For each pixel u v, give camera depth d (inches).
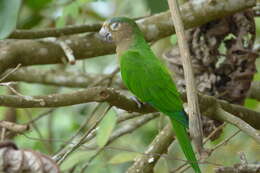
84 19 510.0
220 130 408.2
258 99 478.0
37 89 594.6
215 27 420.2
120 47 422.6
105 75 527.2
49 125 518.0
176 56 428.1
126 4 569.6
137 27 425.1
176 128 371.9
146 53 411.2
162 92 385.4
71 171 435.8
